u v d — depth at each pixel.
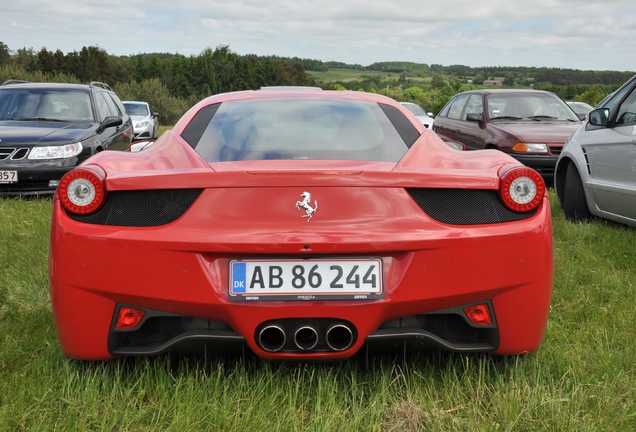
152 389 2.26
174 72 108.75
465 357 2.50
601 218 5.82
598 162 5.42
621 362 2.53
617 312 3.20
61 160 7.07
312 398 2.23
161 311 2.13
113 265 2.11
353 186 2.12
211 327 2.21
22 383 2.29
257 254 2.09
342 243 2.06
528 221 2.23
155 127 19.69
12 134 7.18
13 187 6.94
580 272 4.00
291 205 2.09
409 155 2.45
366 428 2.02
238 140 2.54
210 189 2.11
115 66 106.50
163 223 2.12
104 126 8.24
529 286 2.21
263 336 2.16
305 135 2.59
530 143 8.44
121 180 2.13
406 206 2.14
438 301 2.15
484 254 2.15
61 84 8.96
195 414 2.08
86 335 2.17
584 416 2.09
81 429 2.01
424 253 2.12
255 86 126.94
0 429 1.98
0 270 3.91
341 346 2.15
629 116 5.14
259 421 2.05
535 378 2.37
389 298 2.12
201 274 2.08
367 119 2.77
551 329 2.92
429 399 2.21
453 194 2.18
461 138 10.30
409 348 2.30
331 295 2.11
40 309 3.18
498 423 2.07
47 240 4.62
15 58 92.00
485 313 2.21
